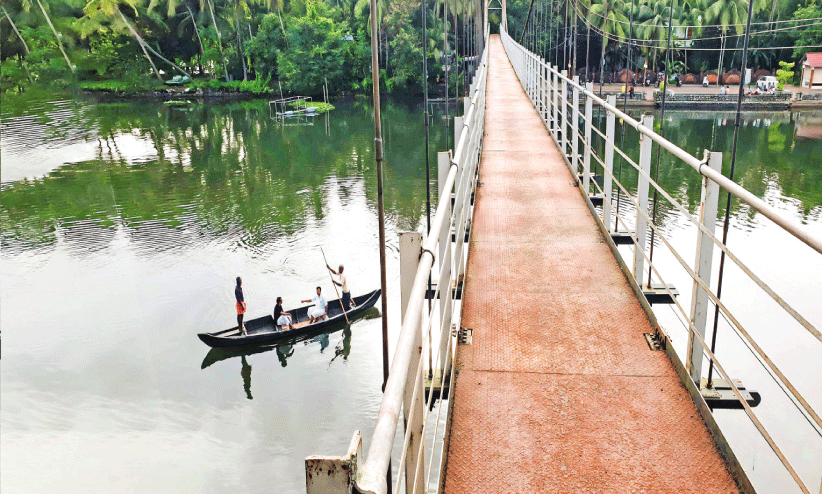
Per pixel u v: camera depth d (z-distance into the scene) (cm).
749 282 1369
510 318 322
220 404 1042
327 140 3847
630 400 245
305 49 6216
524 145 893
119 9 5888
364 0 6506
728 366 991
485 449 218
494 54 4188
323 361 1212
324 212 2239
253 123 4656
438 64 6122
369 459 88
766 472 730
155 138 3947
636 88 5466
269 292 1530
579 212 530
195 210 2292
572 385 257
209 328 1327
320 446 936
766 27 5419
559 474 204
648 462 209
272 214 2225
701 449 214
